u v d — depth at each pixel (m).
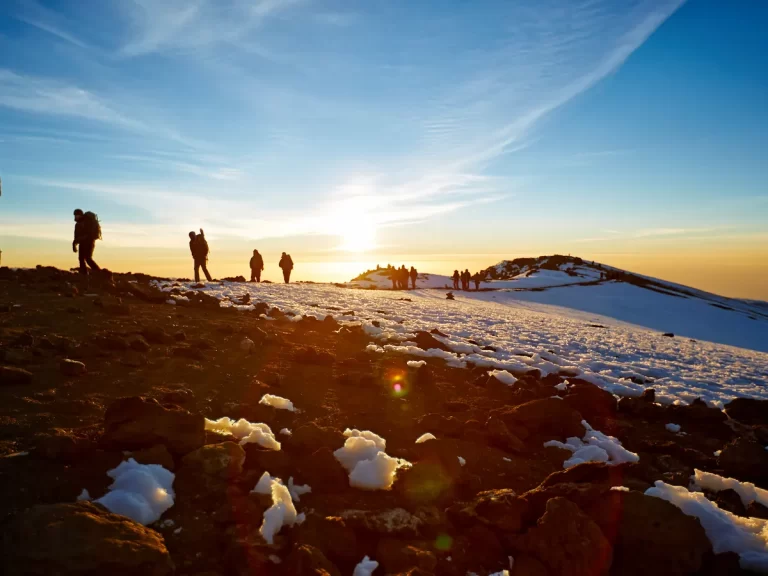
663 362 16.77
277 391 7.11
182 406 5.86
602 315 51.28
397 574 3.38
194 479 4.01
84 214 15.65
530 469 5.73
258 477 4.21
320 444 5.01
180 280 23.55
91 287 13.59
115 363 7.06
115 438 4.20
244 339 9.34
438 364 10.70
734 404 9.44
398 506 4.31
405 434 6.19
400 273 52.41
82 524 2.95
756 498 5.46
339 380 7.99
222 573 3.20
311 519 3.79
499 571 3.71
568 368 11.74
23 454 4.06
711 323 57.62
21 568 2.66
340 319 15.00
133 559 2.88
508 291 66.44
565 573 3.60
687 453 6.91
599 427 7.73
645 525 4.00
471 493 4.78
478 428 6.45
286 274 34.03
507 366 11.01
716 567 3.94
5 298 10.62
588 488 4.31
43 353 6.87
